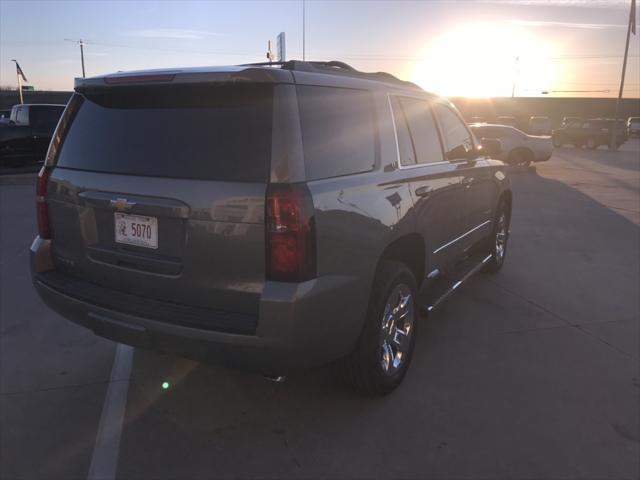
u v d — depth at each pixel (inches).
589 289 218.5
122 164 112.6
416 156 148.9
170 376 144.0
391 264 130.1
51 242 130.0
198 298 105.6
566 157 1024.9
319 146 107.1
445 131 173.8
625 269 248.1
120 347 160.7
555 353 159.3
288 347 99.3
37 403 130.3
